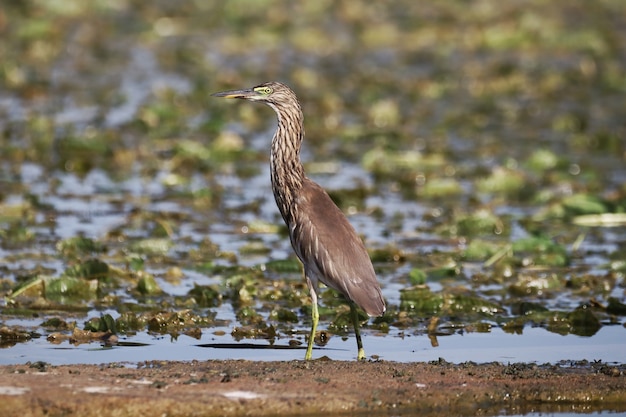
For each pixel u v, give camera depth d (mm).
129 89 25516
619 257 14656
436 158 19812
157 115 22188
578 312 11883
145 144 20766
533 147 21453
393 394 9086
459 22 33969
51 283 12438
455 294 12586
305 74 26766
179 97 24734
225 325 11672
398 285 13328
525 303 12273
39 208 16469
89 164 18922
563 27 32906
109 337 11039
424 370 9773
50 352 10562
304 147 21125
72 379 9172
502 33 31156
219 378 9320
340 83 26719
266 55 29797
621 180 19031
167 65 28297
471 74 27766
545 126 23141
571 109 24750
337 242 10297
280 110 11172
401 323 11883
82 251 14320
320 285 13188
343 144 21500
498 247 14773
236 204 17172
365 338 11367
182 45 30500
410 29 32938
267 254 14641
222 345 10969
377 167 19406
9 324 11477
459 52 30578
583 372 9898
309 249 10406
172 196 17391
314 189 10898
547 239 14719
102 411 8586
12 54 28203
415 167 19578
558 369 9984
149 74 27188
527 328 11836
